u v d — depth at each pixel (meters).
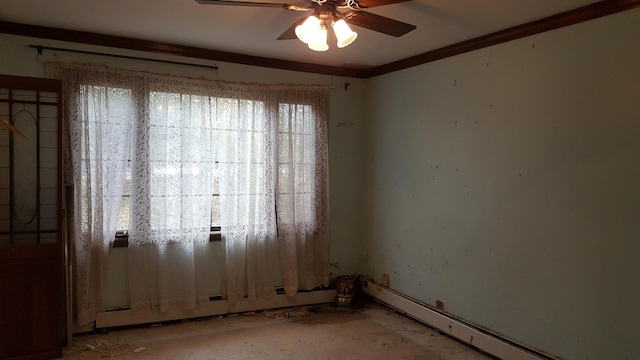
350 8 2.20
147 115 3.49
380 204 4.42
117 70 3.40
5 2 2.71
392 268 4.25
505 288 3.09
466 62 3.41
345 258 4.57
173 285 3.65
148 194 3.50
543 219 2.83
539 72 2.86
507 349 2.98
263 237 3.99
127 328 3.54
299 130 4.15
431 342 3.40
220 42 3.55
